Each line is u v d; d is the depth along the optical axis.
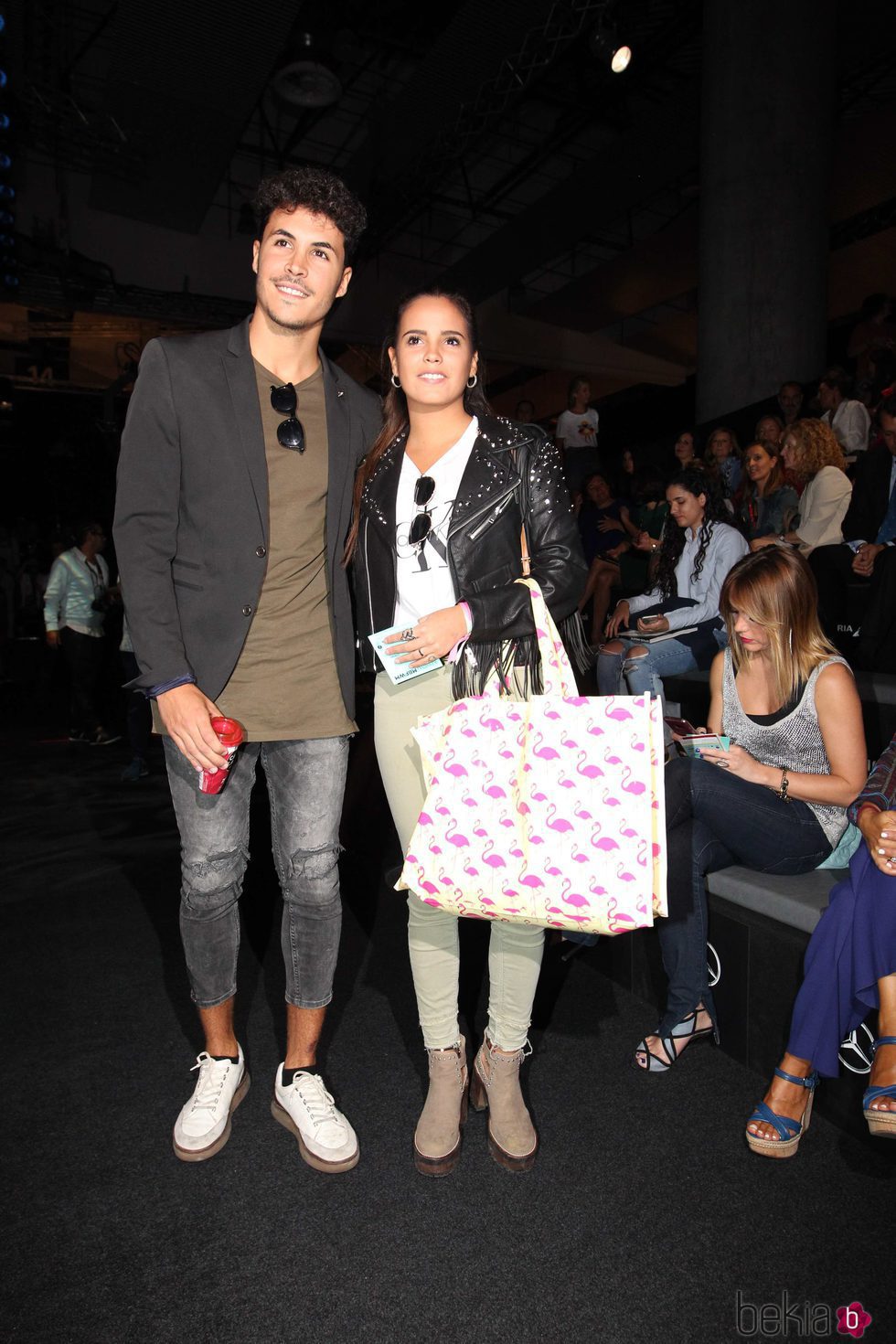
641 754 1.35
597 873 1.32
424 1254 1.36
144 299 12.57
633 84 10.75
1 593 11.25
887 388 5.39
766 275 6.98
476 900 1.38
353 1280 1.31
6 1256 1.36
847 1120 1.67
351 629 1.69
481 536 1.55
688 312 15.70
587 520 6.93
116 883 3.24
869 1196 1.49
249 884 3.21
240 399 1.53
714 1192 1.50
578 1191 1.51
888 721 2.43
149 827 4.02
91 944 2.66
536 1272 1.32
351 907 2.95
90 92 10.55
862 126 10.15
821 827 1.91
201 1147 1.59
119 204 11.94
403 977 2.39
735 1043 1.94
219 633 1.55
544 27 8.25
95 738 6.47
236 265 13.02
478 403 1.68
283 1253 1.37
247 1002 2.24
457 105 9.78
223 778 1.47
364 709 5.32
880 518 3.58
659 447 11.60
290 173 1.50
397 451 1.64
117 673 8.00
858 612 3.62
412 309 1.52
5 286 11.44
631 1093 1.81
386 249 13.87
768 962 1.83
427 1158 1.55
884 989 1.52
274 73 9.31
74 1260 1.35
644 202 12.95
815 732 1.89
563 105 11.34
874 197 11.36
